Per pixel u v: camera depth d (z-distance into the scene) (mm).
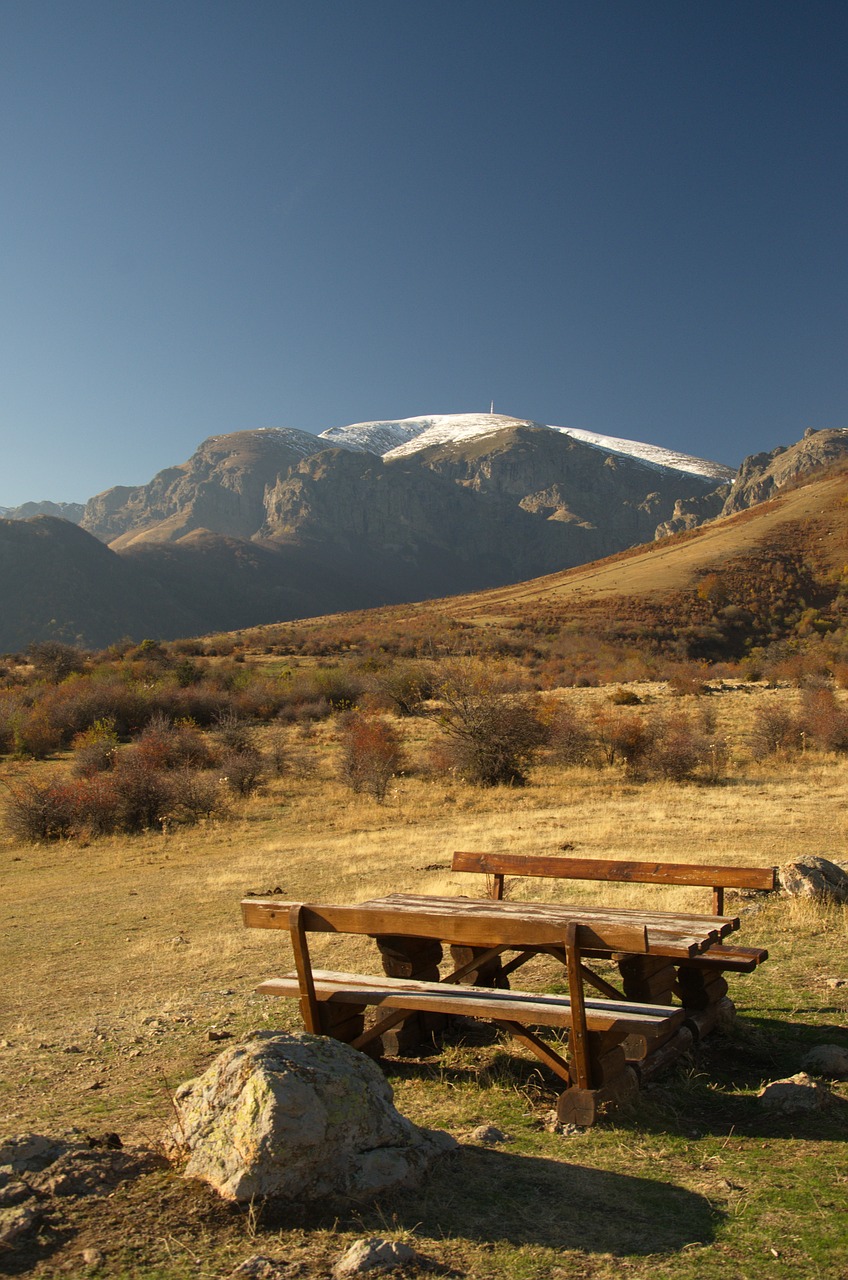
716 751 27312
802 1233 3023
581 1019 4074
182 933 10586
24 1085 5152
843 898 8648
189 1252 2922
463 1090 4613
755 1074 4750
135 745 36500
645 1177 3506
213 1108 3504
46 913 13359
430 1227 3102
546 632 97688
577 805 21453
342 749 31188
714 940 4754
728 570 119062
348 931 4578
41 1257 2895
